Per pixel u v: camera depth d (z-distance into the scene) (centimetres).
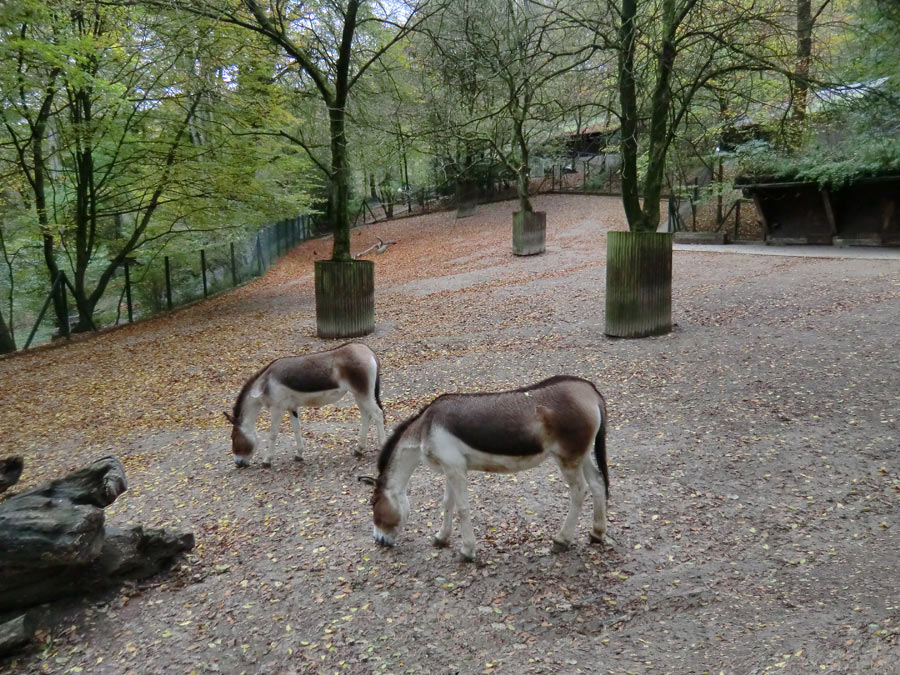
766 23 1062
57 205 2219
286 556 544
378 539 527
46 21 1447
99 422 1045
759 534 511
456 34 1294
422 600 460
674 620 412
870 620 375
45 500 452
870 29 1197
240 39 1617
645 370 977
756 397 807
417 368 1150
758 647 368
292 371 727
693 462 653
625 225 2888
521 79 1280
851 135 1633
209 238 2736
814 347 978
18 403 1212
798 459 632
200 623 455
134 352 1559
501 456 471
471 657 395
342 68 1370
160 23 1471
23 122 1859
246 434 750
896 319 1070
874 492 553
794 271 1606
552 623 422
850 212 1980
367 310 1475
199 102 1833
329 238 4291
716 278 1636
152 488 736
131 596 493
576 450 472
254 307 2062
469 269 2316
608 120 1420
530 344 1225
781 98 1648
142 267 2428
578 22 1094
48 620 455
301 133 1667
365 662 399
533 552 511
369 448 795
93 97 1873
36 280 2277
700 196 2405
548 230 3059
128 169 1992
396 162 1611
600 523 505
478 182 4122
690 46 1151
